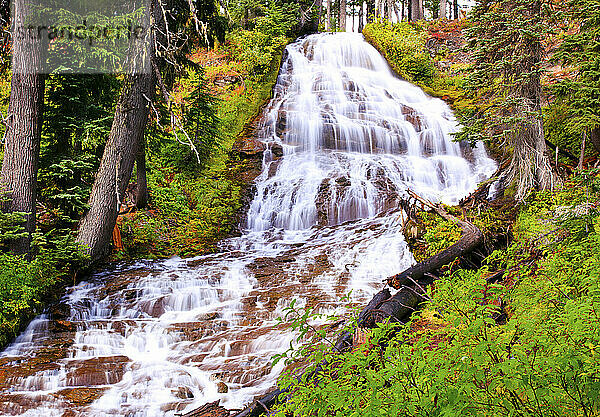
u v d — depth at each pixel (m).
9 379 6.11
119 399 5.73
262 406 4.28
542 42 10.04
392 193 14.05
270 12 24.08
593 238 3.62
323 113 17.88
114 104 11.91
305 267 10.34
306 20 28.44
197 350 7.03
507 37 9.76
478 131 10.46
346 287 9.05
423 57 22.33
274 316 7.97
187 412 5.28
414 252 9.70
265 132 17.19
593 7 9.38
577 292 2.88
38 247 9.24
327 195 14.15
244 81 20.34
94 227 10.15
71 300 8.55
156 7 10.23
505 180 10.97
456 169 15.33
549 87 9.84
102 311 8.35
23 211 8.82
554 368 2.06
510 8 9.95
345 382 2.65
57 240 9.56
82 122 10.43
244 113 18.58
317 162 15.84
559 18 9.66
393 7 35.06
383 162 15.76
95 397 5.77
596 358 2.07
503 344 2.23
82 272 9.74
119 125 10.21
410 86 21.23
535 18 9.42
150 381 6.12
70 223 10.93
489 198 10.93
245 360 6.57
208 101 14.20
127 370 6.38
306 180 14.86
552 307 2.63
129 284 9.28
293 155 16.27
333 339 5.71
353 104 18.80
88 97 11.20
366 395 2.41
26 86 8.98
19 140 8.91
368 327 5.56
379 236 11.66
